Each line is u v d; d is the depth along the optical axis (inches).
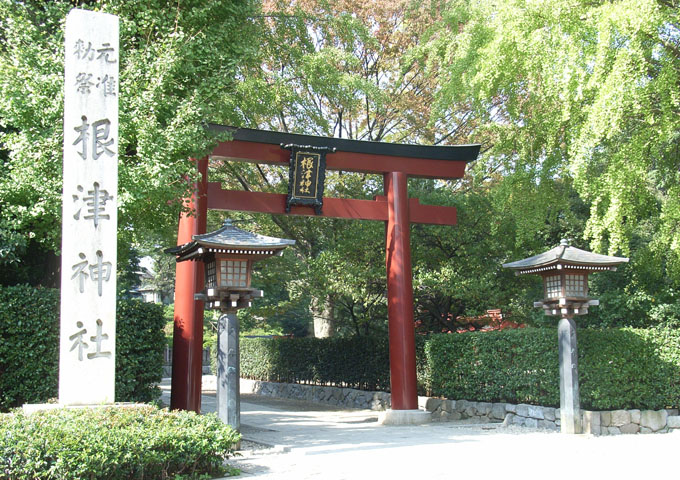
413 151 503.8
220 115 449.7
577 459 292.5
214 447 253.6
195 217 426.3
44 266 426.9
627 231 433.4
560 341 396.2
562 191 529.3
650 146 415.5
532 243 561.0
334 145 479.5
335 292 594.9
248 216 704.4
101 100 297.0
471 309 589.9
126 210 342.0
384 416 483.2
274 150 465.1
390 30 786.8
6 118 323.9
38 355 336.8
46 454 214.5
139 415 255.9
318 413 577.9
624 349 403.9
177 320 417.7
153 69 346.6
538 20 424.5
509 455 306.0
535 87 461.1
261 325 957.8
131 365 367.6
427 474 256.7
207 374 1063.0
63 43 335.0
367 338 631.2
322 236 676.7
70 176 287.9
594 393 397.7
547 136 475.5
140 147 328.5
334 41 718.5
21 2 366.9
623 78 367.6
